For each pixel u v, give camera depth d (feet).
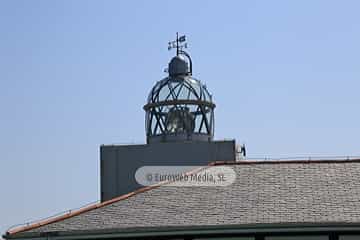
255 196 179.63
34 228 173.47
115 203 183.93
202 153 246.06
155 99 260.83
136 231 167.53
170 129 256.52
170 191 187.11
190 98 259.60
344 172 191.31
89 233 169.07
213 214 171.42
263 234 166.09
